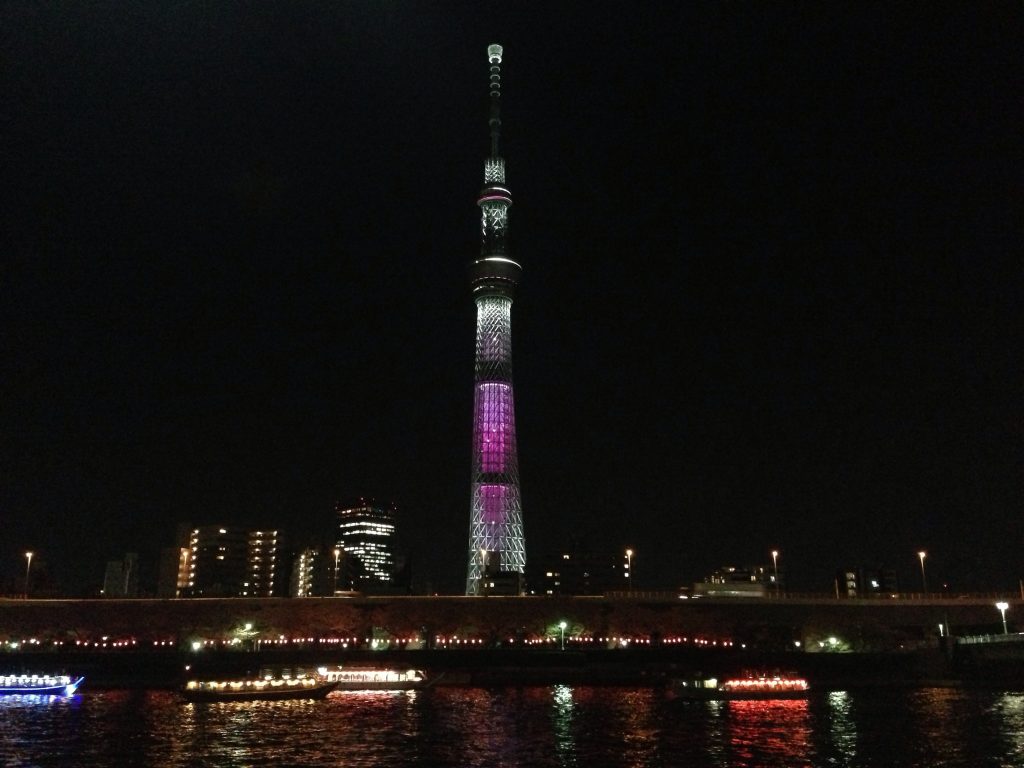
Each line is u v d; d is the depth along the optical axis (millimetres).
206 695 131625
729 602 189250
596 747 90625
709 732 100125
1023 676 150750
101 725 106562
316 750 89188
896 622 184625
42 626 189500
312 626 190125
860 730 101188
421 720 110250
